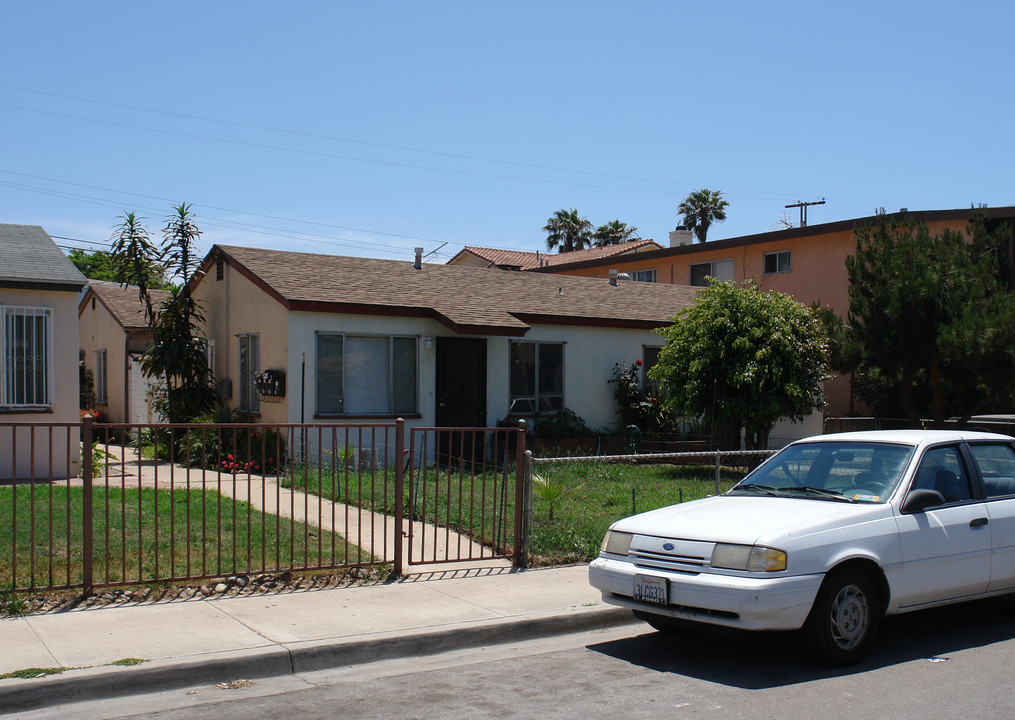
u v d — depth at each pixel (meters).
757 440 17.98
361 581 8.31
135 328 21.75
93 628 6.62
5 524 9.50
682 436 20.59
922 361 18.88
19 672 5.59
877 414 24.45
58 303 13.77
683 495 13.68
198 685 5.85
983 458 7.58
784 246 28.72
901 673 6.16
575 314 20.09
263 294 17.56
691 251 31.64
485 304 19.08
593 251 43.31
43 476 13.60
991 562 7.12
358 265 19.89
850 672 6.19
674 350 17.80
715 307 17.53
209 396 18.45
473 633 6.88
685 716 5.29
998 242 20.58
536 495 10.98
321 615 7.13
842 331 19.64
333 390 17.08
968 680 5.98
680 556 6.40
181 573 7.98
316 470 15.72
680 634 7.27
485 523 11.05
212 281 20.02
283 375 16.75
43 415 13.61
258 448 16.69
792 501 7.02
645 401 20.52
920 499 6.74
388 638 6.55
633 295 23.34
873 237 20.06
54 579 7.64
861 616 6.38
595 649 6.84
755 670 6.26
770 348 17.11
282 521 10.53
